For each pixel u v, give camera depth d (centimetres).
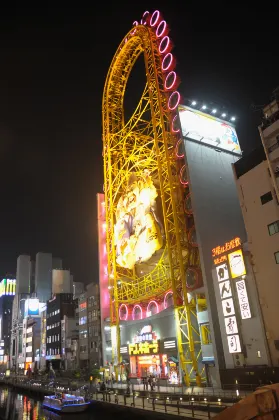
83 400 5209
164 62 7575
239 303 4719
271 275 4412
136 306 7825
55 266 19712
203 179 6450
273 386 731
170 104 7150
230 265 4941
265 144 4603
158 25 7944
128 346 7569
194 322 6069
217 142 6981
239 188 5069
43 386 8012
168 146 7312
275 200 4531
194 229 6303
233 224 6338
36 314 17175
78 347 11338
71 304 13800
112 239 8769
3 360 19975
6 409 6700
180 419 3319
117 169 9294
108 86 9750
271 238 4497
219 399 3591
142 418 3894
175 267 6475
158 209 7556
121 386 6366
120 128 9688
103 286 9388
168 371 6312
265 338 4350
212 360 5234
